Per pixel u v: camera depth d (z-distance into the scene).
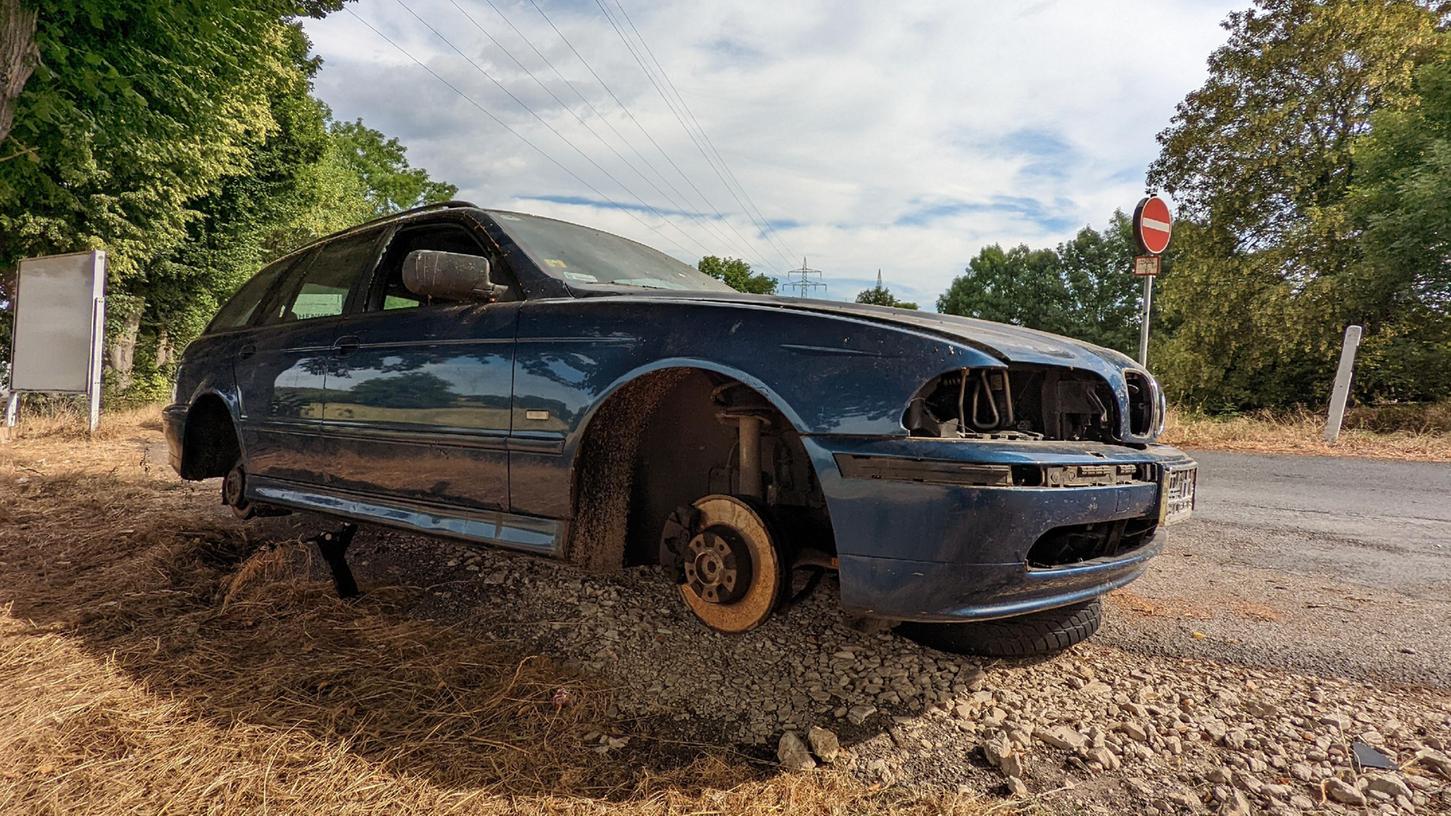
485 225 2.91
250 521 4.15
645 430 2.47
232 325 4.18
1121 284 42.47
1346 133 15.91
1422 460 7.17
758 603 2.08
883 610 1.82
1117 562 2.04
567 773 1.81
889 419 1.81
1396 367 12.92
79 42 8.20
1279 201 16.80
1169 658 2.50
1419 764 1.87
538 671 2.31
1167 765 1.87
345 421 3.05
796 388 1.94
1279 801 1.73
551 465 2.33
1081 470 1.91
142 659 2.36
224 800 1.67
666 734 2.01
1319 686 2.30
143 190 11.09
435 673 2.29
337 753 1.85
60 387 8.59
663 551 2.32
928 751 1.92
